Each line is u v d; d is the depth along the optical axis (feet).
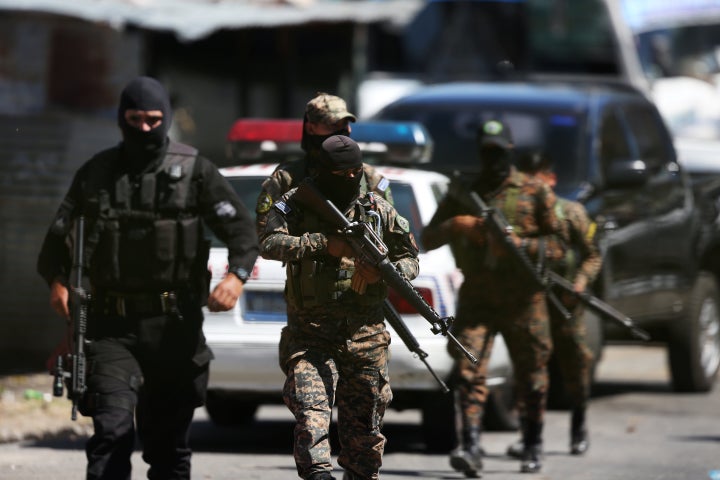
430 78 286.05
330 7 193.77
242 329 106.32
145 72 187.21
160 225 75.82
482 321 102.37
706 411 146.41
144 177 76.07
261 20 172.96
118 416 73.87
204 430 127.03
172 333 76.74
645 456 114.42
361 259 71.77
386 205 75.05
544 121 145.89
